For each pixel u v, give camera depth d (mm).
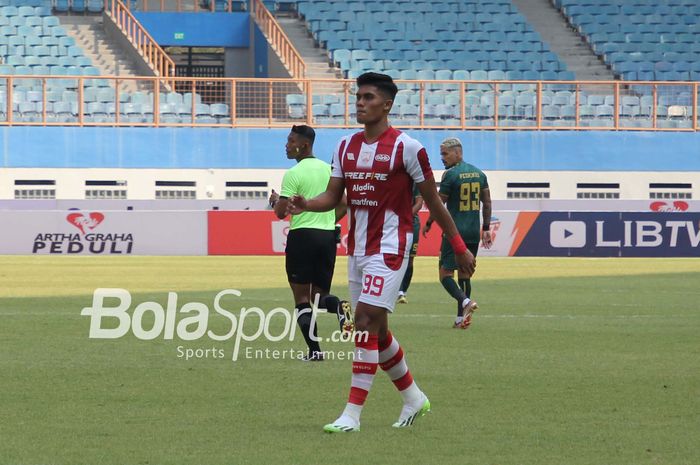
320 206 21656
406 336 36594
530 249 85750
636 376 28234
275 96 115062
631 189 114625
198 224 84938
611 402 24516
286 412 23109
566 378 27906
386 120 21344
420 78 123688
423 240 86438
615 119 115062
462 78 124312
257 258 81062
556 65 127875
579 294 53781
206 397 24859
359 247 21391
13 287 55875
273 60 125562
